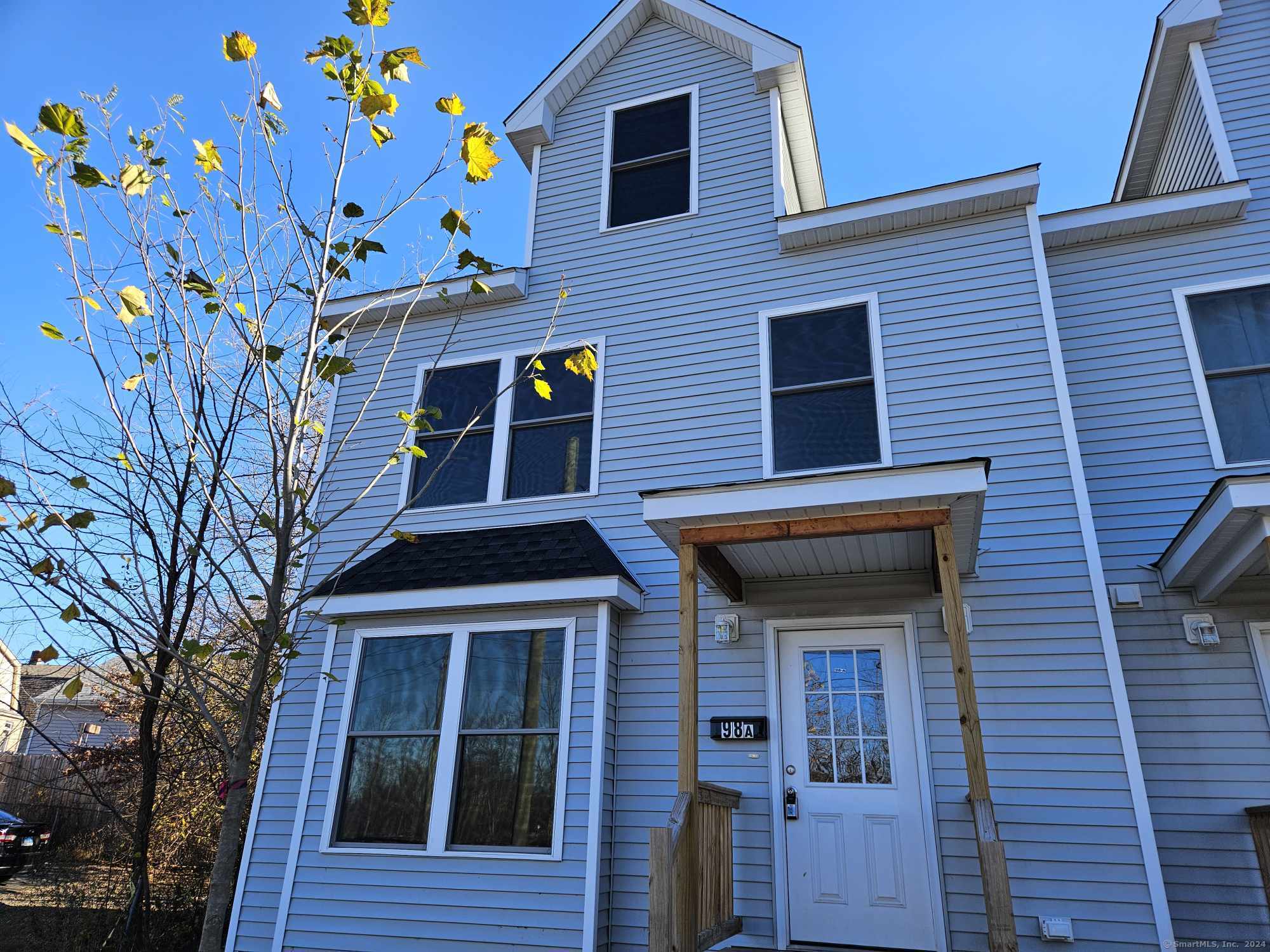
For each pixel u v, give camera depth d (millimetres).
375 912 5969
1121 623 5711
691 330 7402
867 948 5297
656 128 8508
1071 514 5797
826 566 6000
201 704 3746
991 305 6547
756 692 6051
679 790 4672
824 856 5574
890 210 6918
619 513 6957
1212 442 6016
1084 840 5074
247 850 6547
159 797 9633
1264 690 5289
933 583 5969
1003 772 5352
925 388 6484
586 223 8266
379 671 6621
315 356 4328
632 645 6402
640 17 8883
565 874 5652
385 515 7676
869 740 5793
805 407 6789
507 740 6121
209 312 4090
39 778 13367
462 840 5949
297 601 3896
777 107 8031
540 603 6289
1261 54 7098
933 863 5289
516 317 8078
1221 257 6492
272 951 6078
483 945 5652
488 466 7625
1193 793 5203
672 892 4164
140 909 7406
